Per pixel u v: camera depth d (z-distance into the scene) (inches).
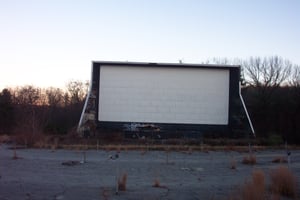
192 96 1599.4
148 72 1604.3
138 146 1206.9
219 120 1592.0
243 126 1540.4
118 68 1603.1
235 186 512.7
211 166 758.5
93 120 1531.7
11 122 2234.3
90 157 901.8
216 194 452.4
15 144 1278.3
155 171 665.0
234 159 884.6
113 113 1583.4
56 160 815.7
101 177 582.2
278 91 2309.3
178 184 530.6
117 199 409.1
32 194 422.9
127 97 1592.0
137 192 455.8
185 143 1339.8
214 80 1605.6
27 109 2134.6
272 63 2405.3
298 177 598.2
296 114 1899.6
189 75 1609.3
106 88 1594.5
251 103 2228.1
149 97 1595.7
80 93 2891.2
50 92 2792.8
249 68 2459.4
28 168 671.8
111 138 1408.7
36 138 1266.0
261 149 1240.8
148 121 1584.6
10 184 490.0
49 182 518.0
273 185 470.0
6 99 2345.0
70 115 2388.0
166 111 1592.0
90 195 427.8
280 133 1752.0
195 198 426.6
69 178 563.8
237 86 1599.4
